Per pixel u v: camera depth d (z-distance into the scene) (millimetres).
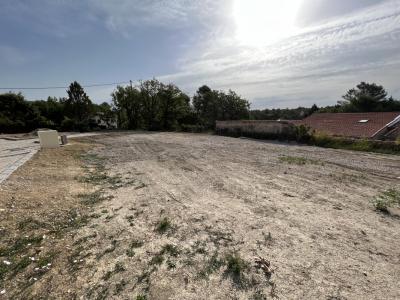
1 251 3779
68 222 4758
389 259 3451
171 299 2820
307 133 17297
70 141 19344
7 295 2930
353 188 6625
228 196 6066
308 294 2834
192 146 15805
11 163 9828
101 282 3123
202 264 3443
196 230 4379
